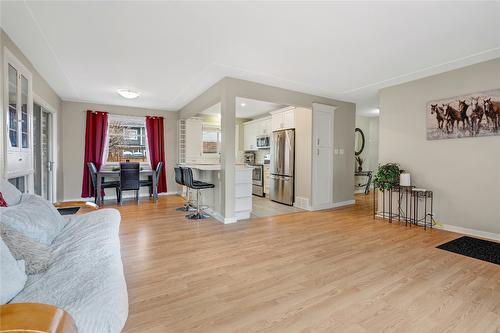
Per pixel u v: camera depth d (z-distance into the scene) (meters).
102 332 0.89
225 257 2.67
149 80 4.17
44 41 2.80
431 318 1.67
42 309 0.73
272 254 2.76
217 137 7.72
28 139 3.26
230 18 2.34
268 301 1.86
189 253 2.77
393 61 3.33
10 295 0.97
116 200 5.95
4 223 1.38
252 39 2.74
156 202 5.73
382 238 3.32
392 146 4.38
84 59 3.31
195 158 6.83
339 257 2.68
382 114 4.54
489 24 2.40
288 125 5.78
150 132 6.51
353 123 5.85
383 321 1.64
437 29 2.51
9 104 2.71
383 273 2.32
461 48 2.93
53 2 2.12
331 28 2.50
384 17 2.30
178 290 2.00
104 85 4.46
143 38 2.74
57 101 5.20
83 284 1.11
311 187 5.12
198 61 3.35
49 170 4.96
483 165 3.36
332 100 5.42
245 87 4.12
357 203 5.99
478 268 2.43
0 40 2.47
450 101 3.64
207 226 3.84
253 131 7.50
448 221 3.69
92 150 5.87
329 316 1.68
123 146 6.53
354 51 3.02
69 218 2.28
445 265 2.49
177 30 2.57
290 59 3.27
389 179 4.15
